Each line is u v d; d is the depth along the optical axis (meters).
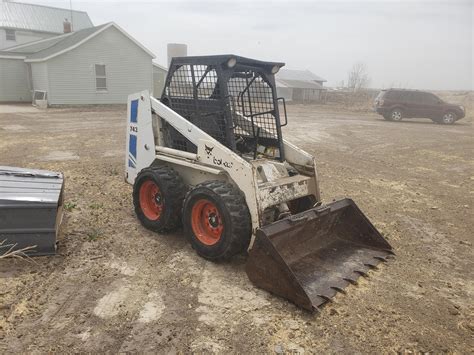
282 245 4.30
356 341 3.40
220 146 4.61
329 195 7.75
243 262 4.70
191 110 5.27
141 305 3.78
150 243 5.14
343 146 13.65
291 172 5.24
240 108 5.39
